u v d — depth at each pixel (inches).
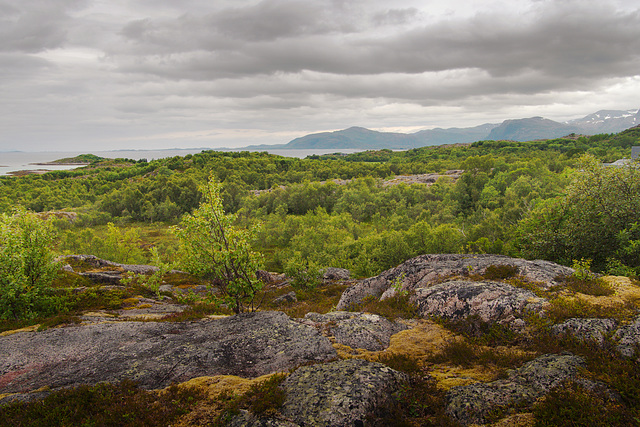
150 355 345.1
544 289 415.5
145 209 4522.6
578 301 357.1
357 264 1707.7
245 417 233.1
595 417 212.1
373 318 418.9
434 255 645.9
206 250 537.6
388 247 1737.2
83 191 5723.4
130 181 6525.6
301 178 6264.8
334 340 368.2
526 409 230.5
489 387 256.8
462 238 1835.6
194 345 361.4
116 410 246.4
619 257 650.2
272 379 273.9
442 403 250.8
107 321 510.6
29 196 4894.2
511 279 465.1
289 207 4414.4
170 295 911.7
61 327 464.1
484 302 395.9
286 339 362.0
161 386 287.1
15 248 555.2
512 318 361.1
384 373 275.9
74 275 919.0
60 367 335.6
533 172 3912.4
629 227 656.4
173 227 540.7
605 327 302.0
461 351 323.9
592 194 725.9
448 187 4121.6
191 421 235.1
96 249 2281.0
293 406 240.4
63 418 239.9
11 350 375.2
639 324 295.6
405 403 253.4
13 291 532.4
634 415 213.8
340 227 2915.8
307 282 1157.7
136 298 748.6
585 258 700.0
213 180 545.6
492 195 3506.4
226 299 547.2
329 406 235.5
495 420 225.1
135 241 3024.1
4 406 257.8
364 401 239.9
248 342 358.3
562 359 273.7
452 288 444.8
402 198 3875.5
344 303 637.3
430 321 416.2
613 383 238.7
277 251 2381.9
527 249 832.9
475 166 4451.3
